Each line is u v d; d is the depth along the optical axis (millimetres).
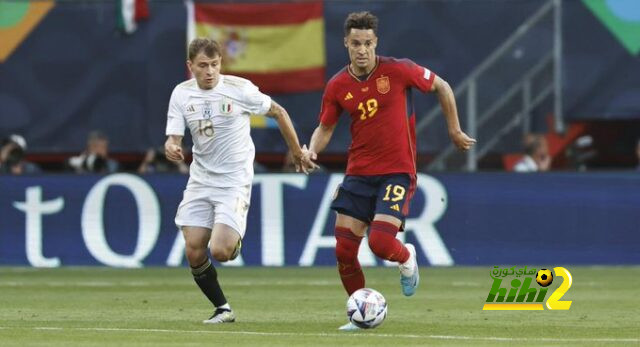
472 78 73875
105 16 75375
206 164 37781
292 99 75188
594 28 73625
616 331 36812
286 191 65125
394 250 36719
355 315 36438
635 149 79562
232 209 37500
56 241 66000
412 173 37375
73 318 41000
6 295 51031
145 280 59125
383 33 74375
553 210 64500
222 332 36062
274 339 34125
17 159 71188
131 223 65750
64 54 75562
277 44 74812
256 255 65188
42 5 75500
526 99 74062
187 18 74812
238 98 37594
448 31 74188
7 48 75562
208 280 38562
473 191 64688
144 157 77438
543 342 33625
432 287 54656
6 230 66312
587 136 76812
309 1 74750
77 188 66062
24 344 32906
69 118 75750
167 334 35469
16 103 75750
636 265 64438
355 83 37250
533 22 73812
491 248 64625
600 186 64438
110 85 75562
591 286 54531
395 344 32969
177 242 65438
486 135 74125
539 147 71000
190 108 37625
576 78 73750
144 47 75312
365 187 37375
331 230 64875
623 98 73438
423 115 74750
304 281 58312
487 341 33844
